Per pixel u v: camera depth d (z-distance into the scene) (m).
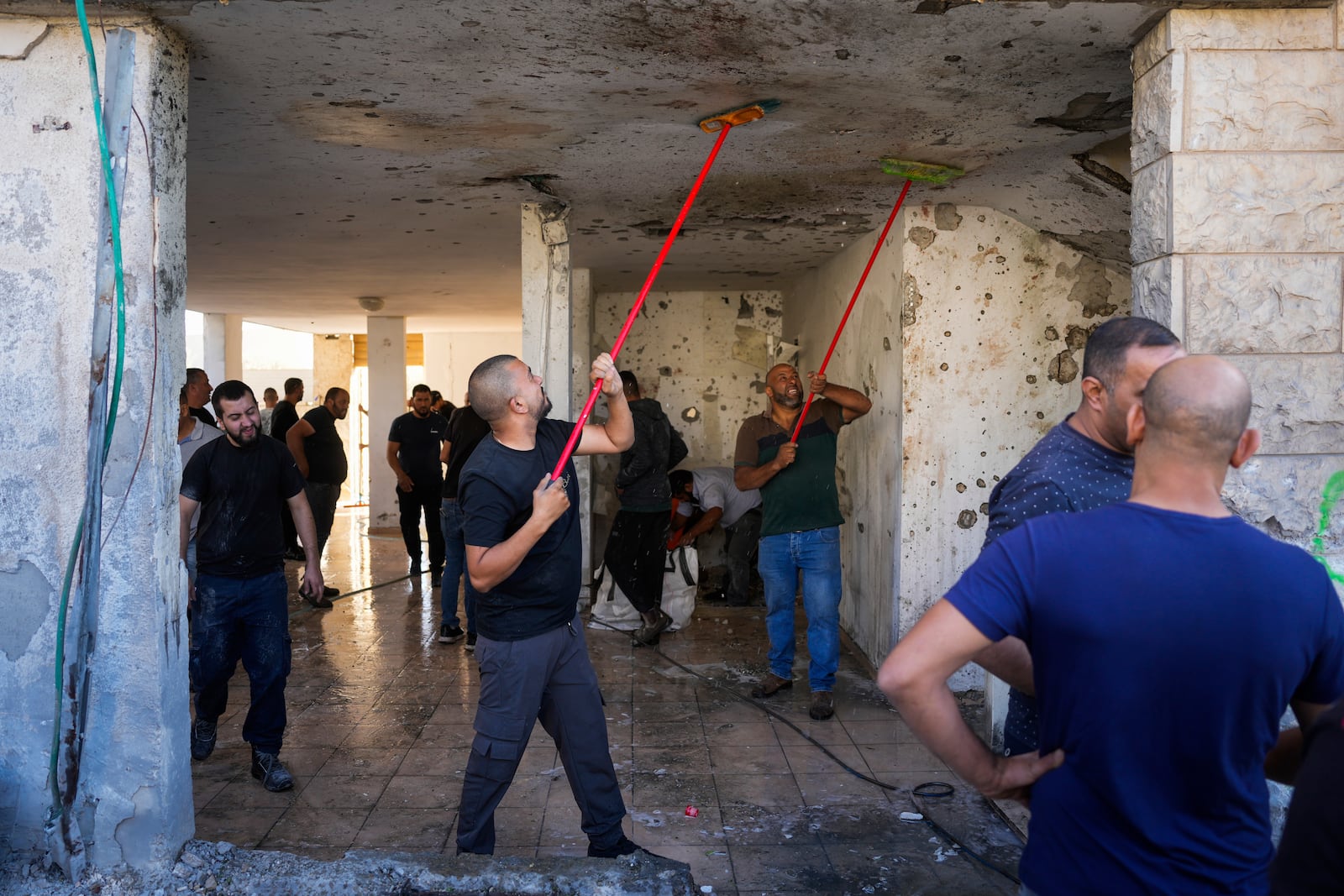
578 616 2.92
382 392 11.77
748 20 2.67
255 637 3.63
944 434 4.91
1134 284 2.80
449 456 5.74
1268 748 1.38
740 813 3.47
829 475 4.62
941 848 3.19
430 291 9.40
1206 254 2.58
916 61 2.97
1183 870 1.36
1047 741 1.47
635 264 7.19
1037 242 4.88
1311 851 1.18
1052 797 1.44
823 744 4.16
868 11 2.59
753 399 8.52
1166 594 1.35
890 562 5.17
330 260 7.36
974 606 1.43
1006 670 1.66
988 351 4.90
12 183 2.55
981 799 3.57
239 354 12.82
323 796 3.62
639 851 2.92
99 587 2.57
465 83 3.20
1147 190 2.71
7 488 2.57
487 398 2.75
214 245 6.62
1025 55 2.91
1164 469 1.45
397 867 2.72
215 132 3.79
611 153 4.10
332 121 3.64
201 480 3.52
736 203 5.09
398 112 3.53
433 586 7.87
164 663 2.61
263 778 3.68
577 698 2.87
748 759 4.00
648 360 8.55
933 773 3.83
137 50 2.56
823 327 7.04
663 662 5.51
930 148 3.92
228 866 2.70
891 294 5.19
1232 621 1.33
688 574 6.30
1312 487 2.60
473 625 5.68
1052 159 4.01
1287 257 2.58
